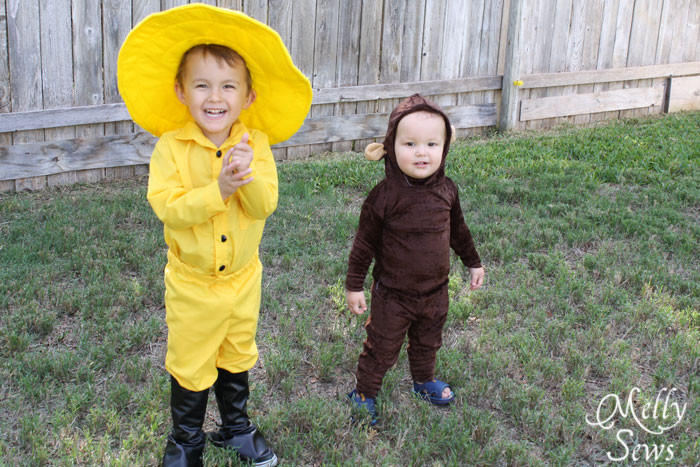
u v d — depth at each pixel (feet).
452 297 14.44
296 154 25.59
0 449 9.45
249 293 8.77
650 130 29.45
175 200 7.79
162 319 13.43
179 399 8.88
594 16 31.14
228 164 7.54
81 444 9.70
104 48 21.31
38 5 19.98
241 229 8.34
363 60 26.11
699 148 26.43
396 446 9.88
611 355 12.46
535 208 19.99
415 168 9.49
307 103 8.54
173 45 7.77
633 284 15.19
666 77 34.09
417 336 10.64
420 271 9.91
